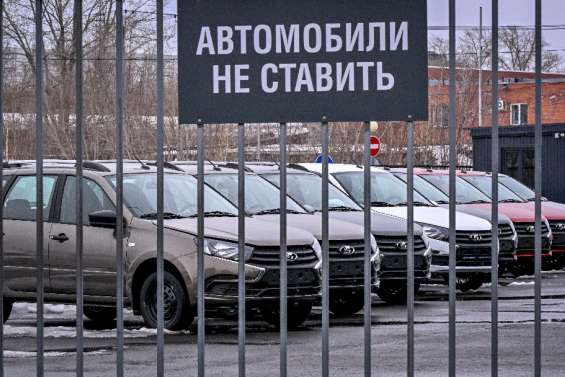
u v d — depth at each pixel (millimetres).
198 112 8086
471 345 14273
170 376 11812
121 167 8297
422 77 7918
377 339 15055
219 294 15797
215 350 13992
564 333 15602
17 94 40156
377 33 7961
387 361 12859
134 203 16672
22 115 40750
